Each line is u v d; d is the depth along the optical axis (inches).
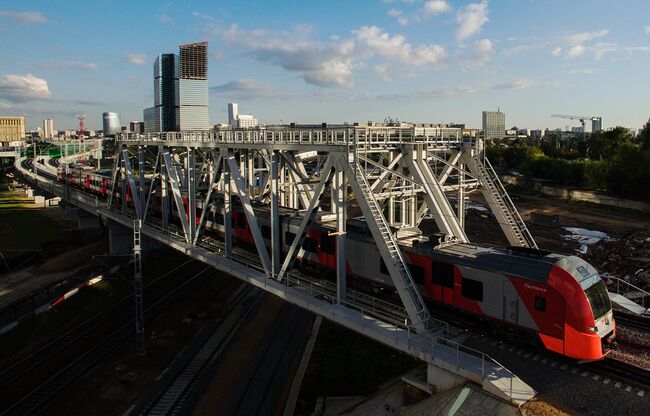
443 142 1164.5
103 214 2161.7
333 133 953.5
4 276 2146.9
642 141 4037.9
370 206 876.6
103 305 1706.4
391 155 1131.9
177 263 2177.7
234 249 1419.8
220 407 1093.1
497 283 817.5
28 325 1528.1
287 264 1029.2
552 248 2085.4
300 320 1560.0
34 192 4352.9
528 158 4439.0
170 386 1175.6
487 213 2851.9
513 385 698.2
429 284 920.9
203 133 1347.2
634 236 2213.3
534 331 778.2
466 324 903.1
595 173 3491.6
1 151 6560.0
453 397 728.3
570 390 700.7
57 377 1210.6
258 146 1094.4
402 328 856.3
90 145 7514.8
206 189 1647.4
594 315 736.3
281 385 1183.6
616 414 644.7
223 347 1381.6
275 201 1076.5
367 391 1087.0
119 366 1270.9
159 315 1611.7
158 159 1651.1
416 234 1029.8
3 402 1102.4
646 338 888.9
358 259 1037.2
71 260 2315.5
